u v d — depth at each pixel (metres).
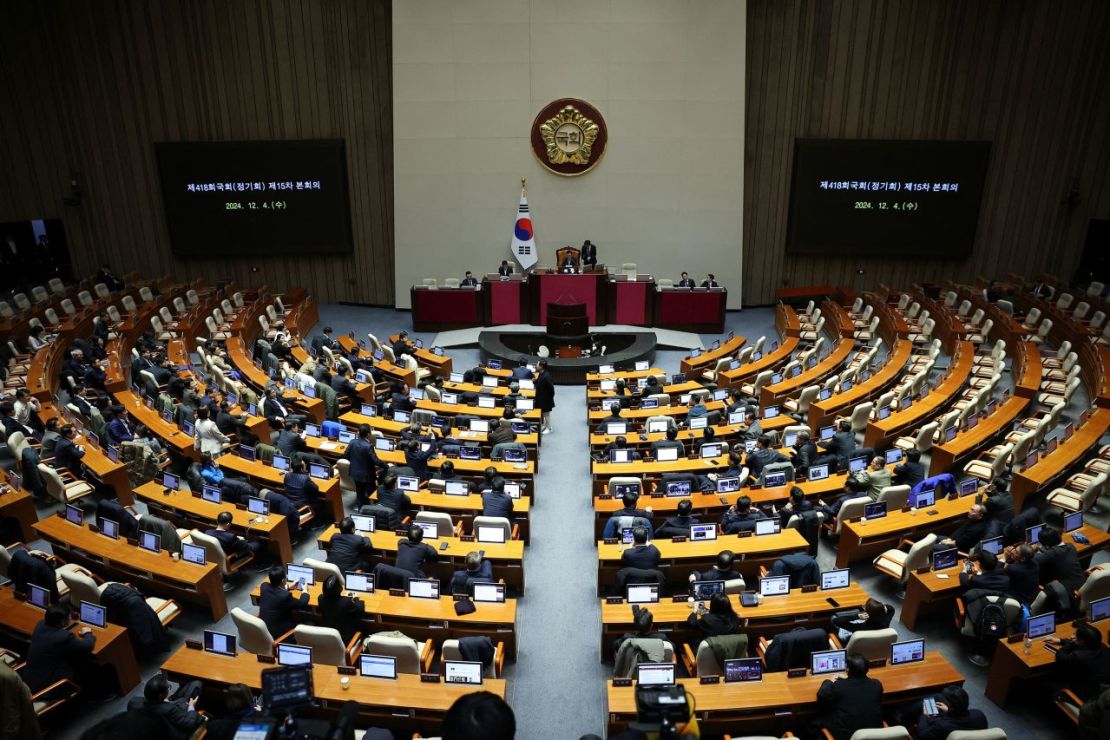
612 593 9.09
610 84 23.66
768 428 14.48
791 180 24.77
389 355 19.11
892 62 23.62
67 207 25.16
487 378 17.59
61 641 7.60
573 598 10.34
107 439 13.25
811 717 7.05
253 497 10.91
